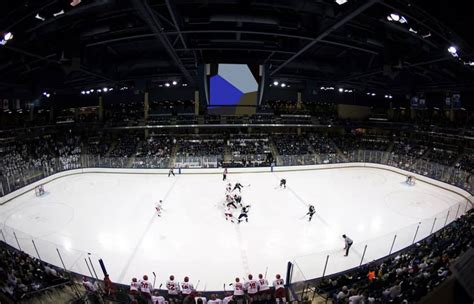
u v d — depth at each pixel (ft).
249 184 103.55
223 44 66.49
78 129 140.77
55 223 69.97
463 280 21.20
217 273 49.24
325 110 156.76
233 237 62.03
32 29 47.16
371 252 54.44
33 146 121.08
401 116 156.25
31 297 32.58
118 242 59.98
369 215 74.90
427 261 39.04
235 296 38.50
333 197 89.61
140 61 81.25
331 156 134.00
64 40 55.62
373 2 38.40
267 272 49.52
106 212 76.79
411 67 77.41
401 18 45.65
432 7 41.14
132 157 125.70
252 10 49.24
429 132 128.06
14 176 93.25
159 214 73.97
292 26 50.29
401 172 122.01
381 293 32.09
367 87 124.77
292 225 68.23
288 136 147.43
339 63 91.76
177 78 106.11
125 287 42.29
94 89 122.21
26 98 104.01
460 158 111.96
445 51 59.52
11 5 39.19
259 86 94.32
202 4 47.55
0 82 77.51
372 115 158.71
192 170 120.47
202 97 100.32
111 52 78.64
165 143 135.44
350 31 57.47
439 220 66.80
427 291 26.89
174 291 38.63
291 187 100.07
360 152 136.56
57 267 45.80
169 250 56.65
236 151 132.46
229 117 136.56
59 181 110.01
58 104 143.74
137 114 142.92
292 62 86.28
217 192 93.81
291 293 39.50
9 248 51.08
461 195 93.25
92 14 49.85
